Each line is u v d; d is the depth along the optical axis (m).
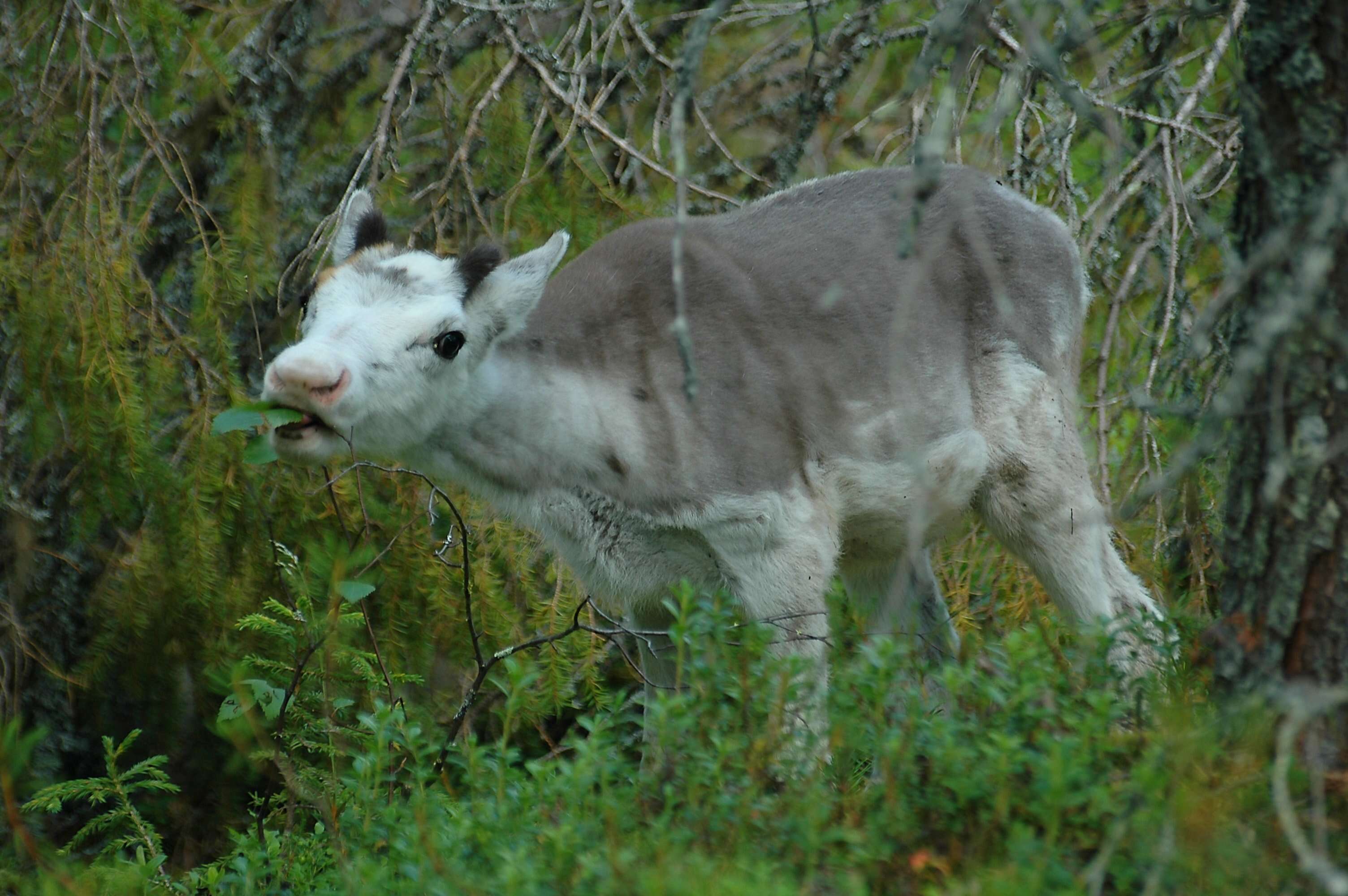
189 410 11.62
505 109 11.91
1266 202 6.56
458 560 11.01
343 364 8.24
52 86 11.73
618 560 9.41
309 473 11.12
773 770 6.77
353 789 7.84
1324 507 6.39
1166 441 10.81
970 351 9.96
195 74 11.71
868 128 15.92
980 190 10.16
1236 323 6.79
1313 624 6.46
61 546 12.28
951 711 6.67
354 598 8.32
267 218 12.02
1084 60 12.27
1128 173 11.77
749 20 15.60
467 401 8.97
